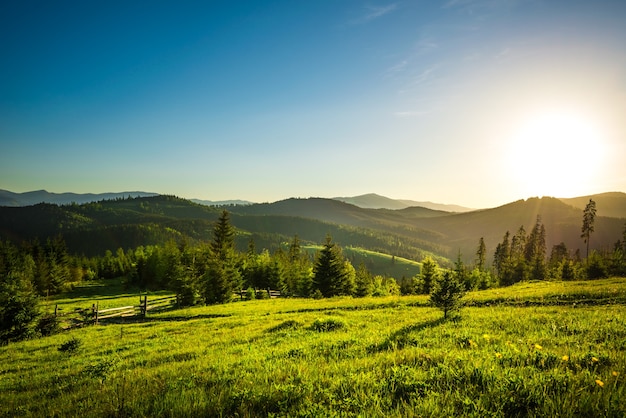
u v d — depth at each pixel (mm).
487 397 4266
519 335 9203
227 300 48125
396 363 6434
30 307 24391
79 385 8781
